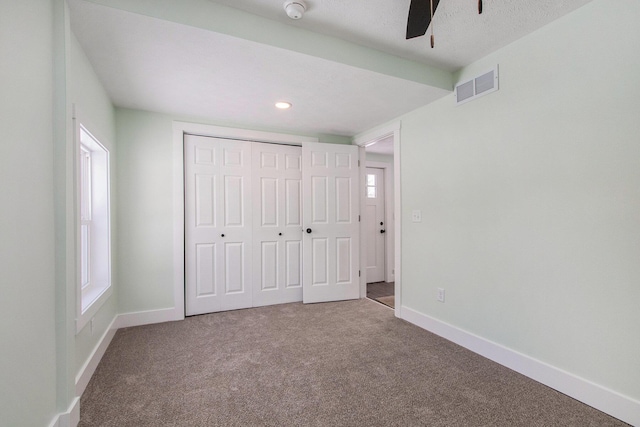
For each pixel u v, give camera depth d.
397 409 1.58
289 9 1.61
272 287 3.51
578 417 1.52
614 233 1.51
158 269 2.92
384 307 3.41
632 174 1.45
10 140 1.04
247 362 2.09
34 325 1.18
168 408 1.59
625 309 1.48
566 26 1.70
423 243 2.77
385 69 2.13
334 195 3.67
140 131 2.86
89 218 2.36
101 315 2.19
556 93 1.75
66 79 1.40
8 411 1.01
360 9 1.67
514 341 1.99
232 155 3.32
